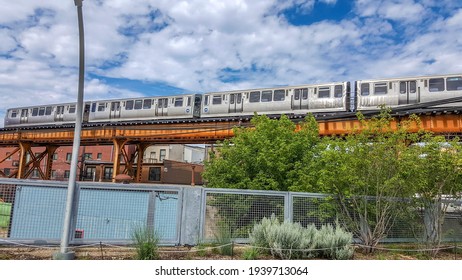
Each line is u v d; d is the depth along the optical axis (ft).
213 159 49.85
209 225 33.71
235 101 101.96
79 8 26.63
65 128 131.64
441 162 34.14
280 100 94.12
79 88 27.81
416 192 35.88
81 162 163.02
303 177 41.73
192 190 33.91
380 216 35.14
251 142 47.26
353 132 38.22
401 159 34.27
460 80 74.49
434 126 73.92
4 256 26.16
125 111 123.24
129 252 29.25
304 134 47.93
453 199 36.76
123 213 31.94
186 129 105.50
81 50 27.48
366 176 34.81
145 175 170.50
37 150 213.87
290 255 29.17
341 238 30.55
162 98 116.88
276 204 35.70
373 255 32.89
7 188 29.45
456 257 34.30
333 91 87.10
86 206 30.96
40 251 28.25
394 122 71.67
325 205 36.42
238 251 31.35
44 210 29.99
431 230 36.14
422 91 77.00
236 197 34.91
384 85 80.89
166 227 32.89
